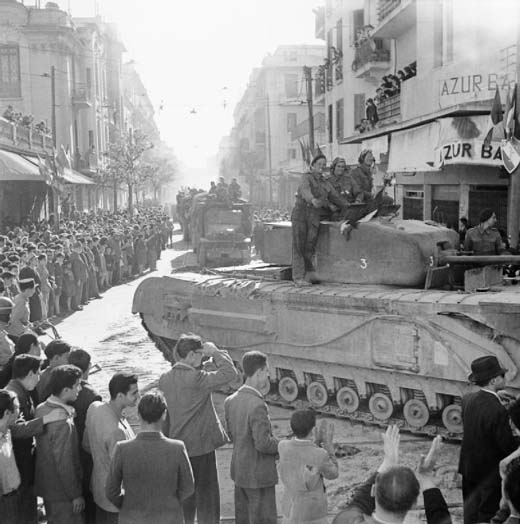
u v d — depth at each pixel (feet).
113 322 61.41
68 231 92.94
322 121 156.97
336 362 33.42
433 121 59.77
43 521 22.70
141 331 57.16
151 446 16.69
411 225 35.55
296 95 211.41
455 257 32.73
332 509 23.84
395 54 92.27
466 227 57.98
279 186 203.72
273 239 42.32
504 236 44.96
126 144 212.64
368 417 33.17
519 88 45.09
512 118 44.93
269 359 36.81
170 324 41.39
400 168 67.41
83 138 181.27
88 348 50.85
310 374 35.63
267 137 215.51
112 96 232.12
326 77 127.03
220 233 95.09
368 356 32.01
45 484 18.98
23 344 24.79
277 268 41.06
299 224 35.65
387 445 13.50
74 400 19.61
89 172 170.91
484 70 61.31
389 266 33.37
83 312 67.05
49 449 18.84
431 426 31.17
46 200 130.00
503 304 27.07
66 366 19.39
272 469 19.61
